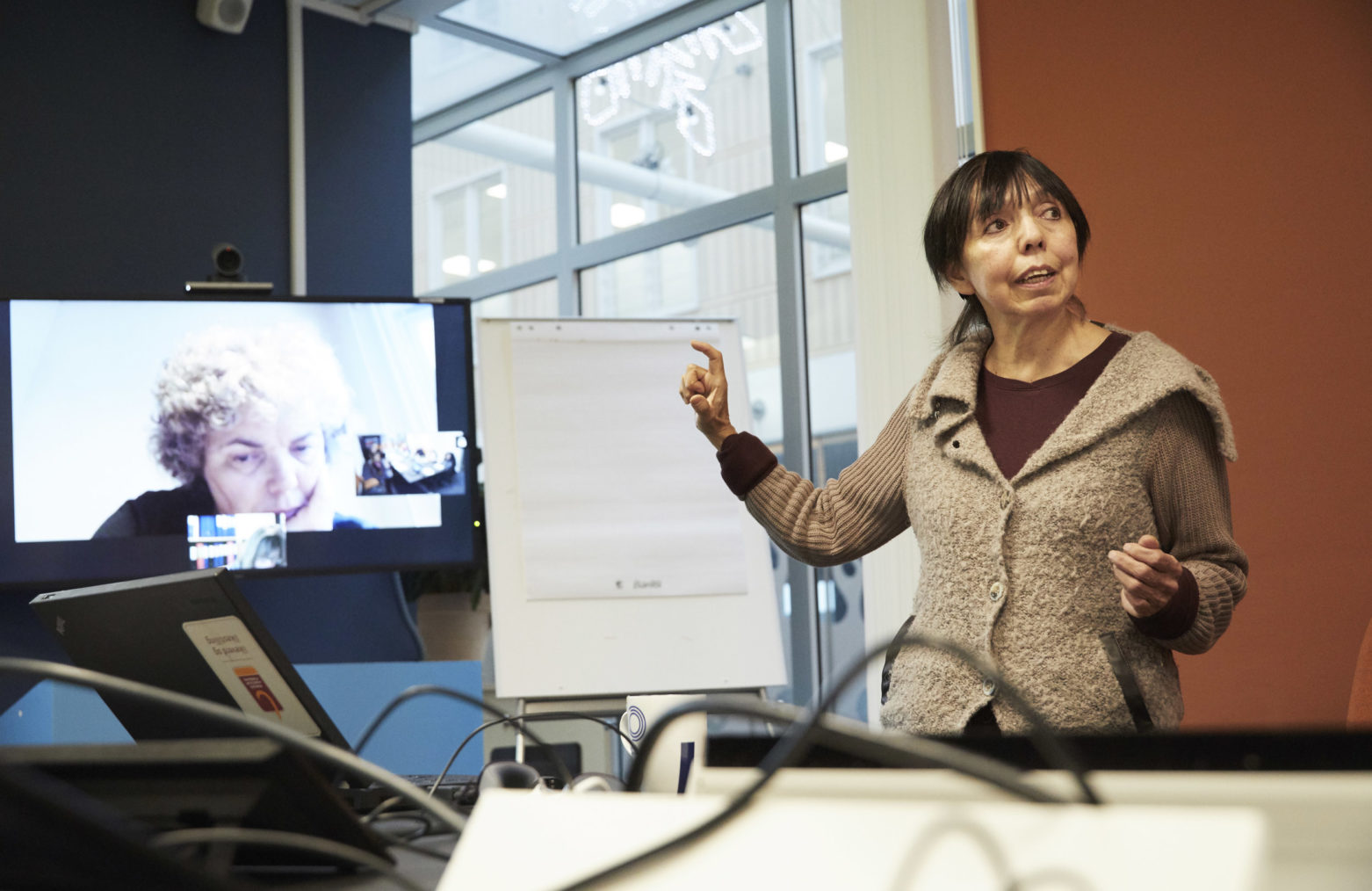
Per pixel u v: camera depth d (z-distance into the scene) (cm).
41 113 342
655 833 40
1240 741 48
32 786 33
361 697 276
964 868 35
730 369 317
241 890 35
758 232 464
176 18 369
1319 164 263
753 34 464
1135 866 34
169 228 361
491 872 39
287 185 387
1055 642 136
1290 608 257
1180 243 281
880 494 166
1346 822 39
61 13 348
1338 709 250
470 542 326
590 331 315
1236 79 276
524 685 282
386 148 409
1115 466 138
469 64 521
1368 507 251
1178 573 115
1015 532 141
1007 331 152
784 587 434
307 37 394
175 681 105
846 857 37
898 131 324
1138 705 125
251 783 58
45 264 338
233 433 316
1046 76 304
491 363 310
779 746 43
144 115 360
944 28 324
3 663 47
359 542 320
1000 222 149
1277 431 263
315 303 326
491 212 557
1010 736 52
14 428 306
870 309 326
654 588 296
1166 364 139
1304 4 267
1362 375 254
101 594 103
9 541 304
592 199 520
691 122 485
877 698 322
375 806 107
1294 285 264
